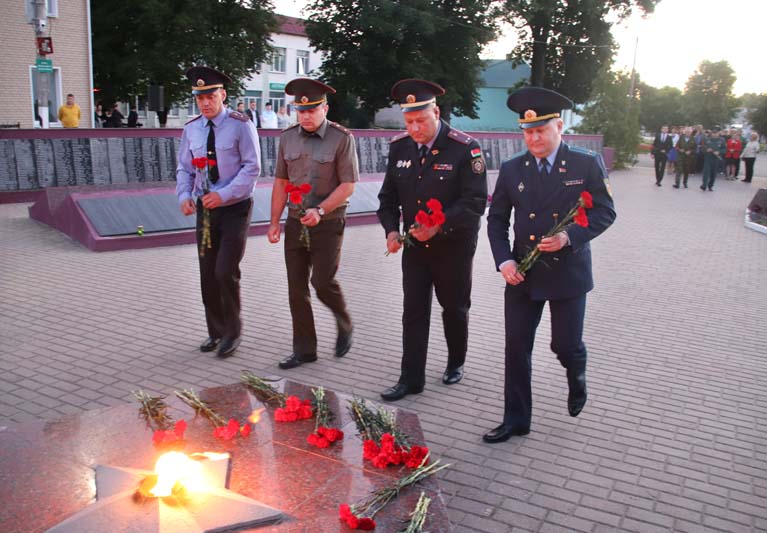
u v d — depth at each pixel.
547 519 3.31
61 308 6.35
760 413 4.64
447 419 4.37
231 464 2.83
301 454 2.95
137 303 6.60
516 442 4.09
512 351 4.04
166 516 2.29
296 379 4.91
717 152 20.08
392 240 4.39
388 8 28.81
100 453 2.88
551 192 3.88
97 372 4.93
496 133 19.19
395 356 5.45
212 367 5.10
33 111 20.67
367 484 2.71
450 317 4.73
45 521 2.38
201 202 5.20
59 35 20.92
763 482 3.73
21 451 2.87
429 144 4.41
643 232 11.98
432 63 31.72
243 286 7.38
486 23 32.06
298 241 5.00
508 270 3.86
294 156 4.94
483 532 3.19
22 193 11.80
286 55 45.88
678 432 4.30
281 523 2.41
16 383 4.68
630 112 28.27
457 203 4.37
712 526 3.31
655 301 7.44
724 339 6.21
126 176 12.69
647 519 3.34
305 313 5.14
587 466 3.84
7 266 7.74
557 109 3.80
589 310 7.00
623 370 5.36
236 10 28.23
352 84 31.19
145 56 26.36
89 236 8.67
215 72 5.06
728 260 9.83
